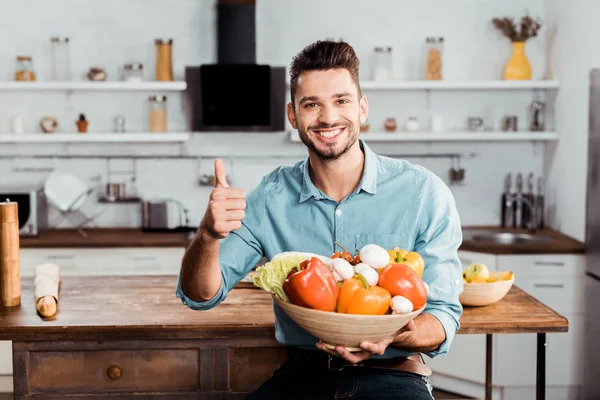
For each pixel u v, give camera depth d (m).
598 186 4.01
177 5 5.07
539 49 5.14
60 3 5.04
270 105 5.07
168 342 2.38
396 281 1.70
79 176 5.17
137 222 5.20
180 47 5.09
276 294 1.79
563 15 4.73
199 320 2.37
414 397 1.93
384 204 2.12
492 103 5.20
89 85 4.79
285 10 5.08
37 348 2.35
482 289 2.46
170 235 4.81
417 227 2.13
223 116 4.95
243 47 4.93
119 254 4.57
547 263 4.25
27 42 5.05
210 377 2.39
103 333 2.32
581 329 4.26
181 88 4.84
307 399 1.95
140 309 2.51
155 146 5.18
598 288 4.02
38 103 5.10
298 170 2.21
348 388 1.97
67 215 5.15
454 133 4.87
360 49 5.13
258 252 2.24
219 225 1.78
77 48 5.07
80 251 4.56
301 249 2.18
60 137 4.81
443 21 5.13
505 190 5.25
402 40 5.14
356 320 1.64
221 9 4.89
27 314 2.46
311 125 1.91
